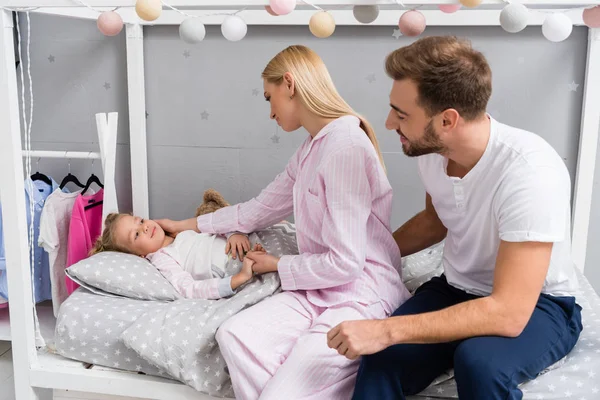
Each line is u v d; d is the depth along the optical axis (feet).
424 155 4.65
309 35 6.68
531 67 6.48
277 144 6.98
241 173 7.11
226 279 5.26
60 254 6.22
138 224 5.97
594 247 6.79
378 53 6.62
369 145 4.67
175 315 4.92
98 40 6.98
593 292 5.29
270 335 4.58
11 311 5.15
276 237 5.70
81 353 5.15
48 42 7.06
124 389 5.01
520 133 4.17
